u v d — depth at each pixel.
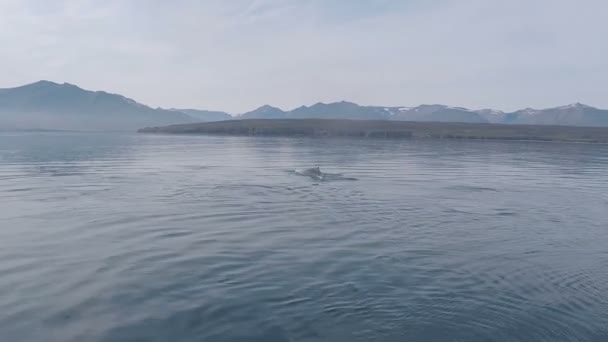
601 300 9.07
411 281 9.86
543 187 24.67
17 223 14.69
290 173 28.81
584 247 12.77
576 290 9.55
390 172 30.53
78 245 12.21
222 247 12.21
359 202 19.20
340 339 7.45
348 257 11.44
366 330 7.73
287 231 14.05
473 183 25.70
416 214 16.91
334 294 9.10
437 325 7.95
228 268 10.52
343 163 36.53
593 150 59.31
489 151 53.62
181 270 10.34
